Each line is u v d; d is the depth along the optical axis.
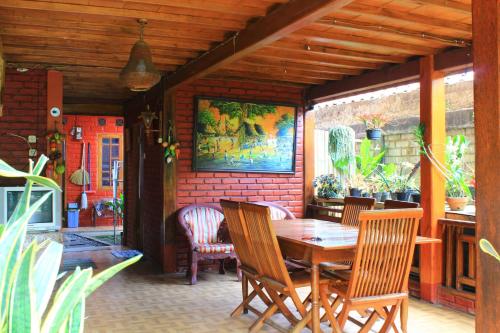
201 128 6.60
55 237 5.16
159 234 6.80
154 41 4.83
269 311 4.02
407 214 3.32
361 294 3.38
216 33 4.55
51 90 6.00
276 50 5.34
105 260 7.27
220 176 6.75
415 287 5.21
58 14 4.09
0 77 4.87
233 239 4.35
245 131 6.83
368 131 6.34
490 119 2.23
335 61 5.59
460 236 4.77
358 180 6.71
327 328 4.12
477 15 2.29
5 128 5.84
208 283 5.88
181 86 6.54
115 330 4.07
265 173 6.97
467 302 4.66
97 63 5.84
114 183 11.11
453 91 7.51
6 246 0.99
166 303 4.95
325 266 4.18
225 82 6.76
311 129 7.26
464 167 6.81
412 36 4.49
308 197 7.22
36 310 0.93
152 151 7.19
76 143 12.03
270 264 3.81
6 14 4.07
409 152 7.66
